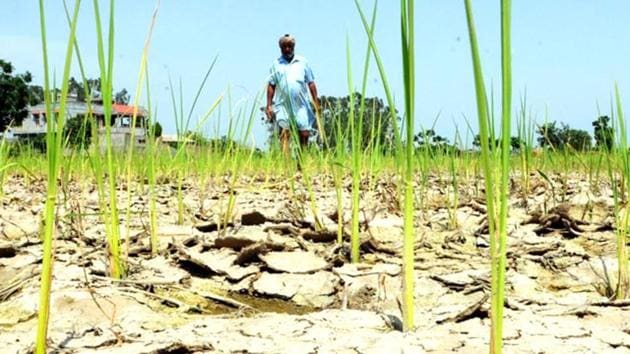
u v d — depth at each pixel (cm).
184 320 215
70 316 212
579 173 699
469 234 382
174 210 489
